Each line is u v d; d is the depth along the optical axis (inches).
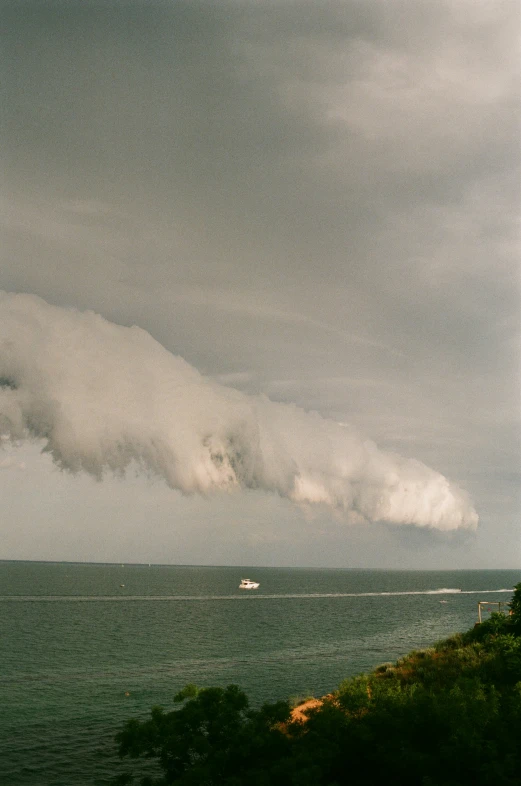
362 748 743.7
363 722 780.0
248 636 3722.9
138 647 3193.9
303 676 2456.9
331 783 687.1
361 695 846.5
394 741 736.3
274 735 788.0
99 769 1401.3
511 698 866.8
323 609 5743.1
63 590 7322.8
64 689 2194.9
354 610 5684.1
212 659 2881.4
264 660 2859.3
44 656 2854.3
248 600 6707.7
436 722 761.6
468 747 681.0
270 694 2111.2
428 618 4958.2
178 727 807.7
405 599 7391.7
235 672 2549.2
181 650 3129.9
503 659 1398.9
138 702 2018.9
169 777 817.5
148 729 805.9
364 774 740.7
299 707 1380.4
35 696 2076.8
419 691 972.6
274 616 4995.1
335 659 2891.2
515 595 1716.3
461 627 4281.5
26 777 1349.7
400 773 704.4
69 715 1847.9
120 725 1752.0
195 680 2369.6
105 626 4008.4
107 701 2026.3
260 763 747.4
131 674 2487.7
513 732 737.6
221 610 5428.2
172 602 6112.2
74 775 1364.4
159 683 2319.1
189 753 822.5
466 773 681.6
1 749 1531.7
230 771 754.2
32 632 3597.4
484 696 872.9
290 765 694.5
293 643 3437.5
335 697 901.8
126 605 5600.4
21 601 5620.1
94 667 2620.6
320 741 754.8
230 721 804.0
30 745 1565.0
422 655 1770.4
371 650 3176.7
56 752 1515.7
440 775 688.4
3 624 3902.6
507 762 669.3
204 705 829.2
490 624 1836.9
